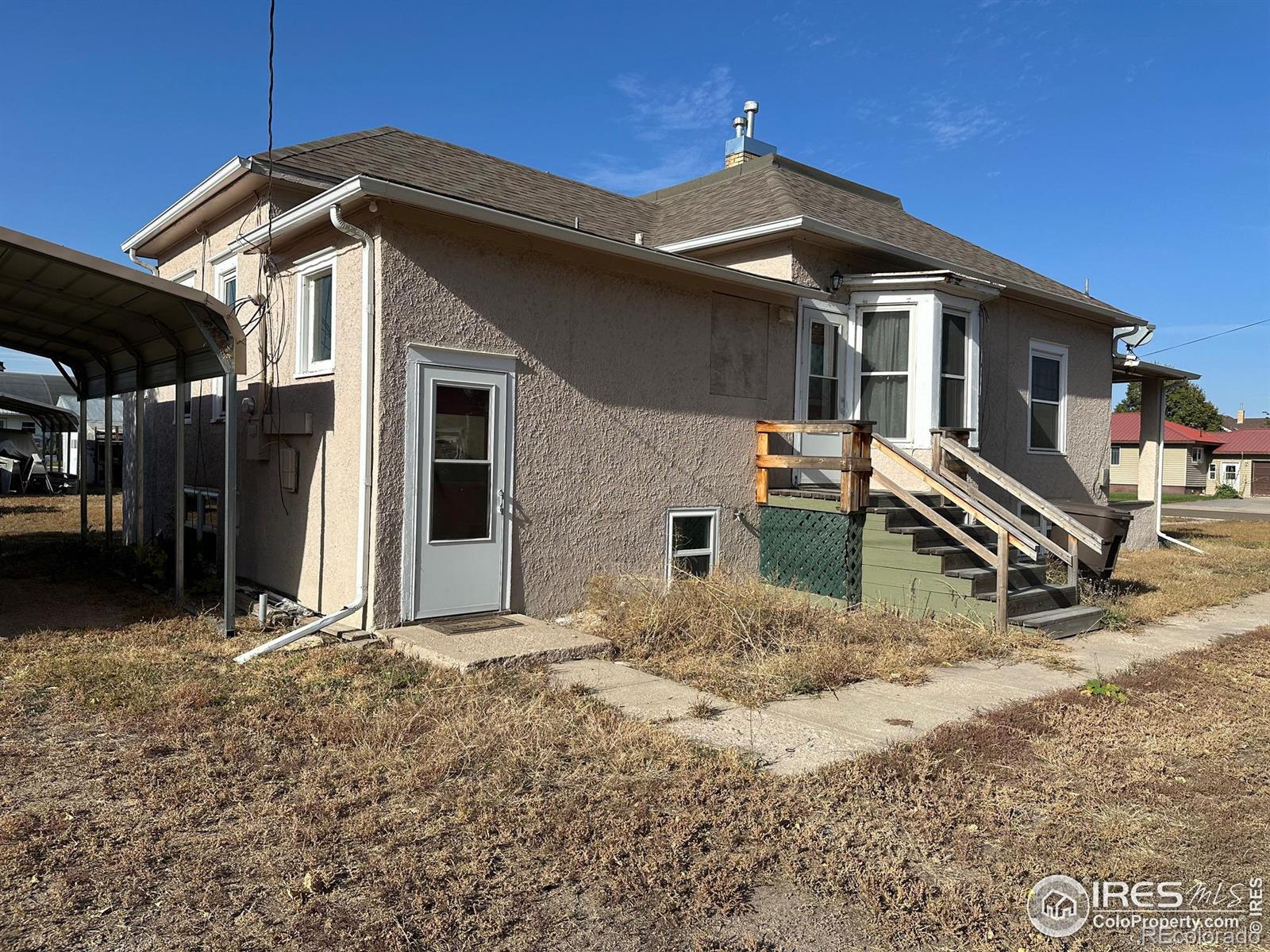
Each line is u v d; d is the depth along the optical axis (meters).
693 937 2.96
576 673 6.09
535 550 7.63
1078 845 3.70
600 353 8.09
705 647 6.79
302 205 6.98
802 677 6.03
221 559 9.37
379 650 6.33
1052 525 10.62
